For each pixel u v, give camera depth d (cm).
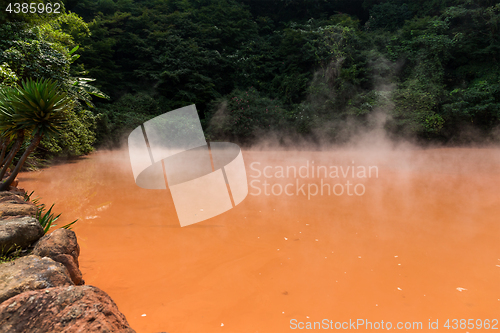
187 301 184
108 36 2019
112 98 1906
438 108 1487
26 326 113
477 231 309
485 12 1675
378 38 1912
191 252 259
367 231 312
